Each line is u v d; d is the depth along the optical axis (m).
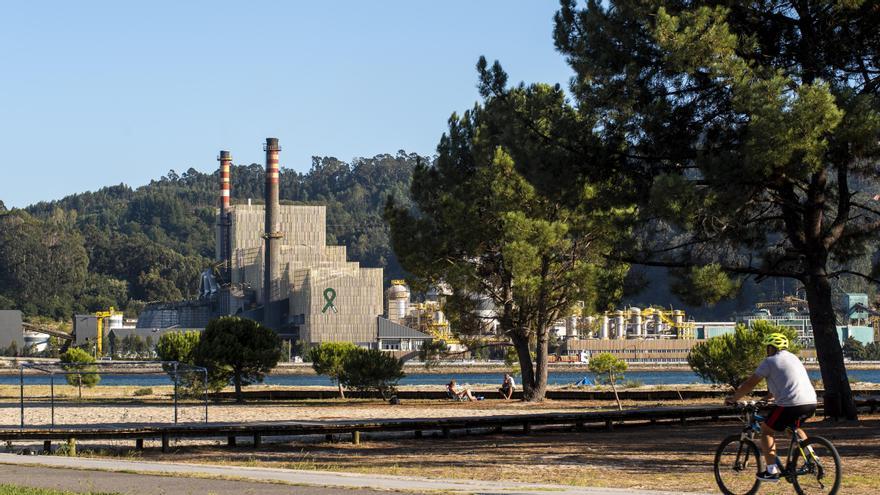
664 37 30.33
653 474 22.16
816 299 35.28
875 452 25.33
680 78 32.16
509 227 51.78
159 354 75.81
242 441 33.97
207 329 67.69
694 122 32.66
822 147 28.58
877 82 32.41
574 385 81.94
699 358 66.56
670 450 28.09
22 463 22.14
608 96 32.91
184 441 34.22
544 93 36.28
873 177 34.34
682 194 29.42
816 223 34.72
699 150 31.89
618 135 33.56
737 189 29.78
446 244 56.50
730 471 16.28
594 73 32.75
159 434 32.53
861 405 44.09
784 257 36.09
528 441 33.16
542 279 54.22
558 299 56.84
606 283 35.62
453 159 57.53
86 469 20.75
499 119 36.88
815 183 34.44
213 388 67.06
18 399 65.25
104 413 48.69
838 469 14.97
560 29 34.66
